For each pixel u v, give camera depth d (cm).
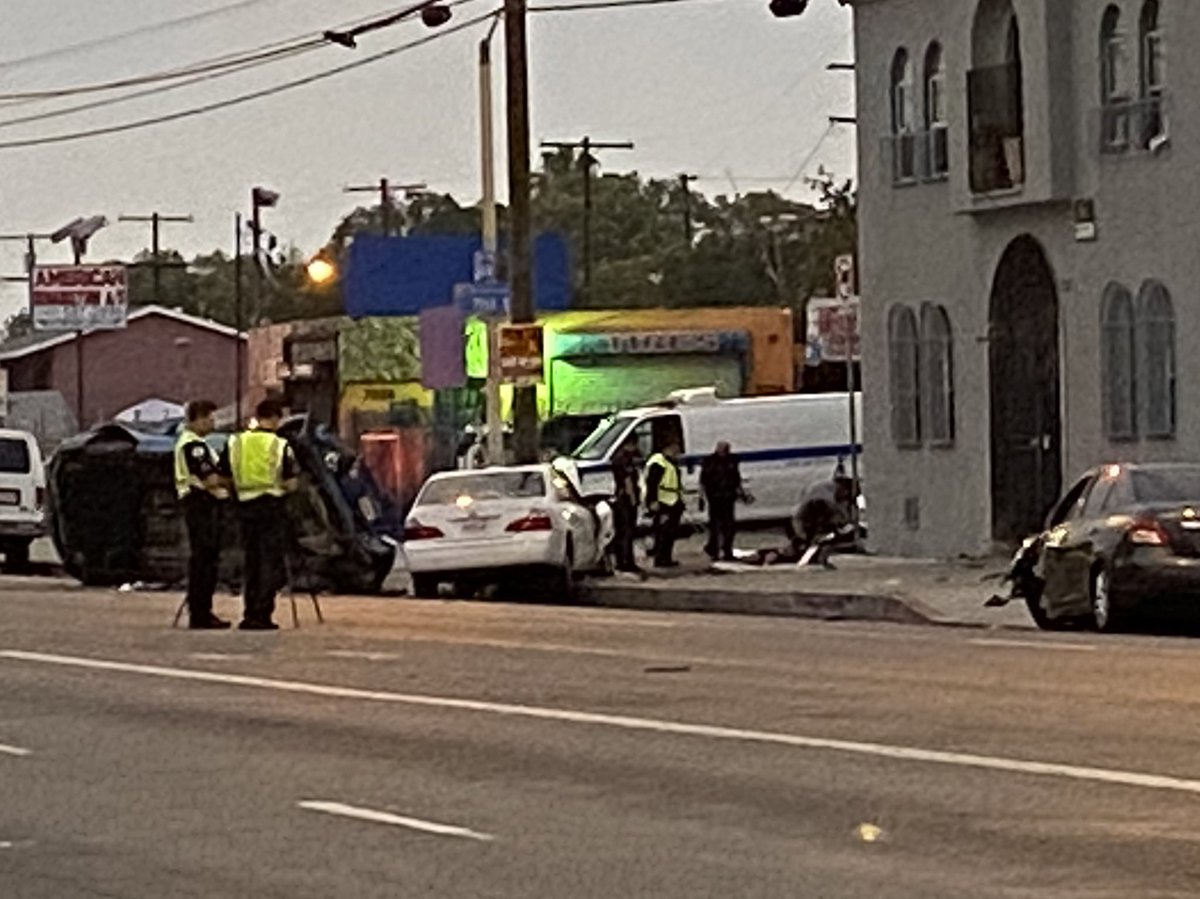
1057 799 1320
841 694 1848
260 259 9606
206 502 2627
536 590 3403
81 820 1370
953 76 3700
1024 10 3522
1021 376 3644
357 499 3497
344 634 2536
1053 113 3484
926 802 1330
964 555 3734
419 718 1772
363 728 1723
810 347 4419
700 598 3134
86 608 3061
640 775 1466
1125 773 1398
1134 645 2250
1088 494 2548
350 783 1473
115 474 3756
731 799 1367
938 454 3819
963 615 2748
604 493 4225
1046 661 2077
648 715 1752
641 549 4231
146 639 2497
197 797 1438
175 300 12600
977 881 1106
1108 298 3438
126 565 3769
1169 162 3312
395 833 1293
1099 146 3428
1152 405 3366
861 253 3969
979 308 3703
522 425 3666
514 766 1520
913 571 3409
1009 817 1271
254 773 1527
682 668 2097
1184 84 3284
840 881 1120
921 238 3844
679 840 1244
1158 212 3338
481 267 4075
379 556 3494
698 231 11444
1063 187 3478
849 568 3522
